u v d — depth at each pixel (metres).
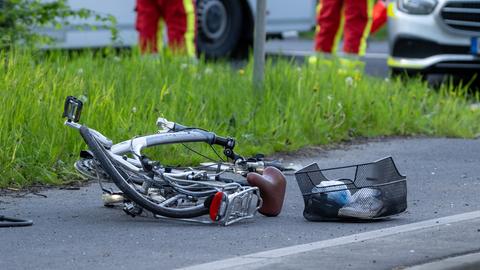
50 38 24.02
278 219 14.23
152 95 20.27
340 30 28.08
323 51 28.19
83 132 13.56
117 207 14.74
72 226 13.62
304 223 14.00
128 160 13.88
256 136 20.08
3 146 16.61
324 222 14.08
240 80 22.58
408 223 14.02
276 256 11.94
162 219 13.87
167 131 14.42
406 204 14.30
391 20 29.95
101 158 13.48
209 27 34.25
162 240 12.87
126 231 13.34
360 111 22.33
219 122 20.22
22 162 16.55
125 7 32.47
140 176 13.66
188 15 24.84
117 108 19.03
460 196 16.09
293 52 40.81
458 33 29.05
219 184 13.88
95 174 14.22
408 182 17.25
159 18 25.22
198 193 13.62
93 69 21.98
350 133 21.91
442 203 15.51
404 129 22.66
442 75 33.16
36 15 23.75
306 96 21.91
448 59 29.08
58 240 12.85
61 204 15.05
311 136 20.92
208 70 23.05
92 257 12.02
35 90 18.48
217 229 13.49
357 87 23.48
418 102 23.92
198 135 14.27
